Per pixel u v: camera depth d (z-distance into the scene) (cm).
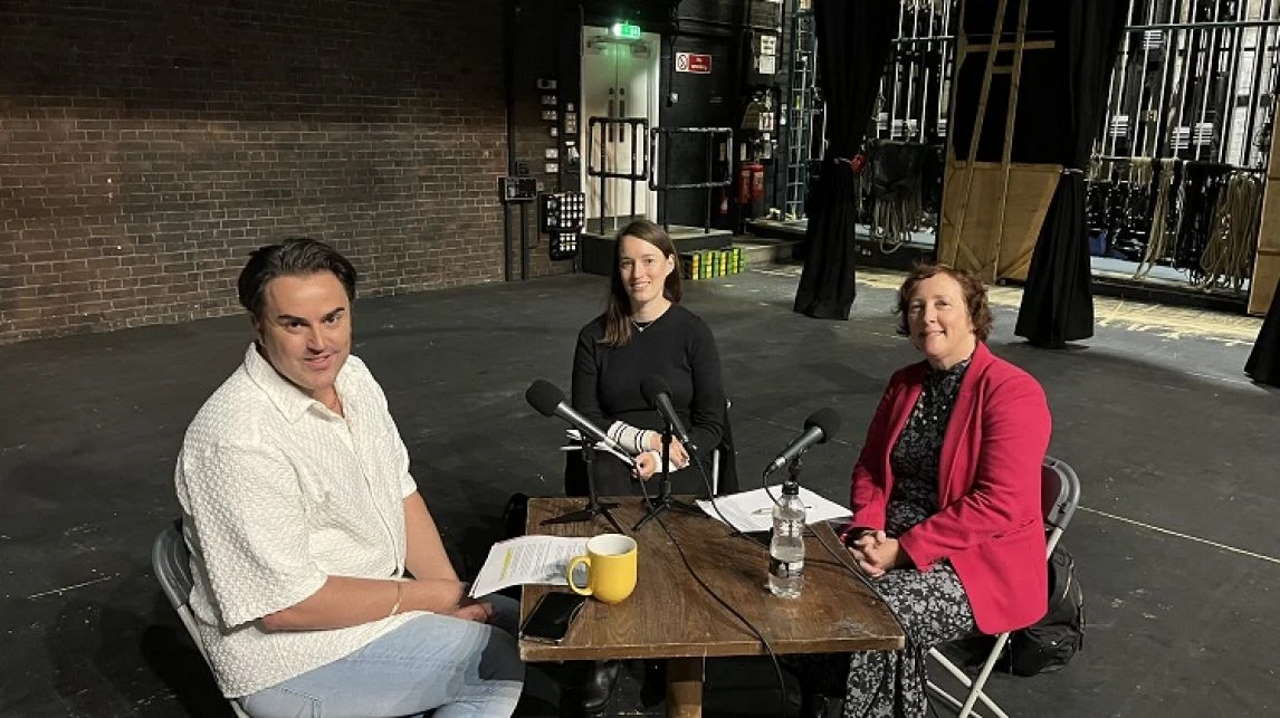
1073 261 657
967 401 218
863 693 200
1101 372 602
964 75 904
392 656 174
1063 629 256
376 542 184
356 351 626
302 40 741
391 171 812
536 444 451
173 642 276
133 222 680
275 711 172
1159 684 259
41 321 651
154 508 372
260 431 162
